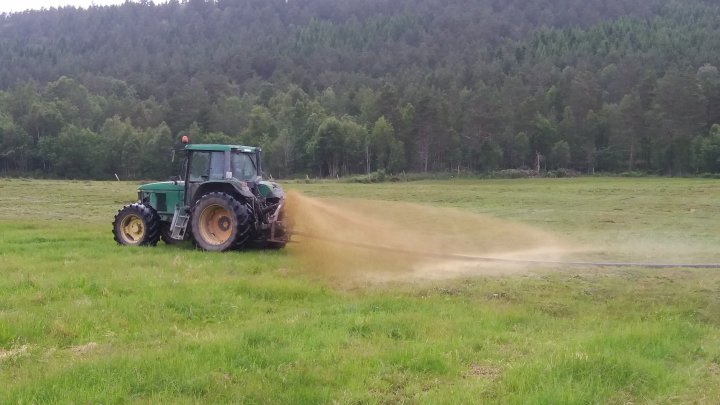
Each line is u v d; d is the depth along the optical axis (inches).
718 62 3772.1
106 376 205.2
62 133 3137.3
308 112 3516.2
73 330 262.8
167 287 341.4
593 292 355.6
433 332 266.7
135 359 220.1
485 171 2849.4
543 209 959.0
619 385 212.7
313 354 231.9
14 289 339.9
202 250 500.1
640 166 2874.0
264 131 3294.8
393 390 205.9
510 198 1234.0
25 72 5369.1
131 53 6102.4
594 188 1549.0
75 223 792.3
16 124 3368.6
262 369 216.8
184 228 522.0
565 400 194.2
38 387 196.1
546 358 232.1
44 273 380.8
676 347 256.2
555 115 3250.5
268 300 329.4
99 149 3095.5
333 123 2896.2
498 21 6299.2
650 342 258.8
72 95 4055.1
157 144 3031.5
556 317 310.2
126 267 406.9
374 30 6461.6
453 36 6107.3
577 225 724.0
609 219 785.6
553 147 2930.6
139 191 559.5
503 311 307.3
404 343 250.7
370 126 3169.3
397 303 317.7
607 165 2925.7
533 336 269.0
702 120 2802.7
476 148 3009.4
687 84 2815.0
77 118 3757.4
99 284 346.9
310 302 326.6
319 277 389.7
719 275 394.9
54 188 1704.0
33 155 3211.1
